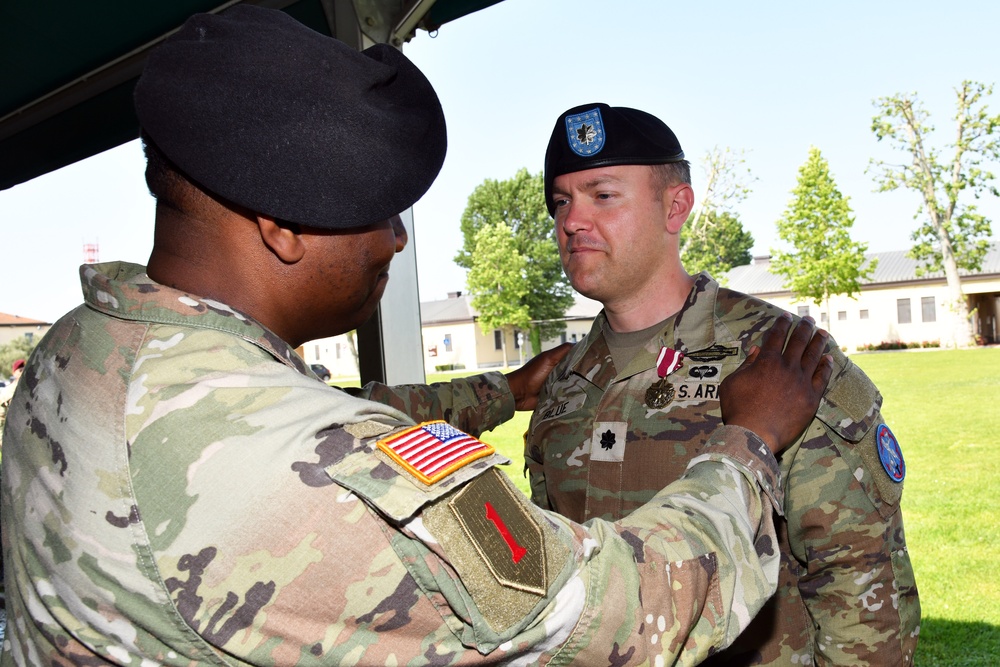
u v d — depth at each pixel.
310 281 0.85
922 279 24.02
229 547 0.70
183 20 2.36
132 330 0.79
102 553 0.71
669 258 1.56
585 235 1.50
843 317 25.19
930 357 17.83
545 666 0.77
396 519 0.68
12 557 0.82
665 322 1.55
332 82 0.79
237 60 0.77
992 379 11.98
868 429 1.29
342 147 0.78
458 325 34.50
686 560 0.82
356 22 1.98
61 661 0.77
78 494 0.73
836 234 15.70
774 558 0.95
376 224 0.86
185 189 0.80
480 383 1.71
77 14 2.32
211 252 0.82
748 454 0.97
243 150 0.76
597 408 1.55
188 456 0.71
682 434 1.42
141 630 0.73
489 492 0.74
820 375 1.14
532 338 29.45
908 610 1.32
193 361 0.76
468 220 30.06
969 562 4.20
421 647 0.73
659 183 1.51
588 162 1.47
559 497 1.57
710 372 1.44
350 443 0.74
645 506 0.90
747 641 1.35
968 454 6.84
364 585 0.70
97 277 0.84
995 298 23.83
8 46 2.51
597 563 0.77
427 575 0.70
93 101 2.80
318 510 0.70
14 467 0.82
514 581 0.71
